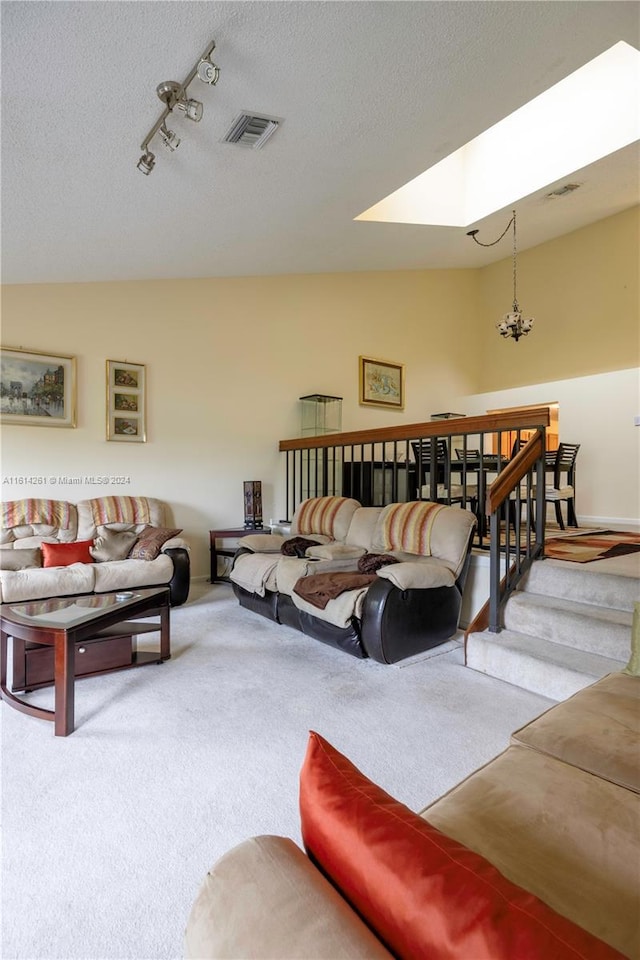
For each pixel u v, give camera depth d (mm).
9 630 2422
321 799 786
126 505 4582
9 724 2320
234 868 707
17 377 4281
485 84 2572
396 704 2506
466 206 5812
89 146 2451
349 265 5969
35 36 1734
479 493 3982
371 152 3043
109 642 2869
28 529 4109
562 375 6980
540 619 2928
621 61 4477
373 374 6754
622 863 1021
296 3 1820
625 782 1275
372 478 4781
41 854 1536
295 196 3500
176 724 2314
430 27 2102
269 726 2295
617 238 6352
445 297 7652
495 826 1126
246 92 2305
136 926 1301
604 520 6316
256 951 576
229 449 5496
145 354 4965
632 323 6250
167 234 3781
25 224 3205
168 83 2031
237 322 5559
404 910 601
